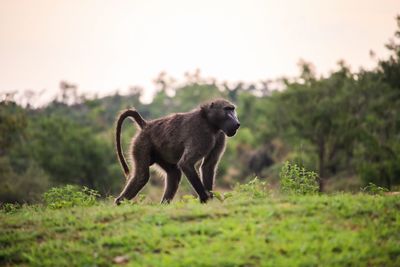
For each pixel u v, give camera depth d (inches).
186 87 5880.9
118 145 732.7
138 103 5738.2
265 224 502.9
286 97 2714.1
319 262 441.4
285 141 2851.9
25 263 487.8
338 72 2662.4
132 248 482.0
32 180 2174.0
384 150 2105.1
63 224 544.1
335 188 2119.8
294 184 641.0
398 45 2298.2
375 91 2400.3
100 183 2760.8
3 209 687.1
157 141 699.4
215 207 551.2
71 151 2824.8
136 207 573.9
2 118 2509.8
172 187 717.3
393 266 442.0
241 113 4188.0
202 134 674.2
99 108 4446.4
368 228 489.4
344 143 2375.7
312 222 499.8
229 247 467.2
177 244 482.3
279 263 440.1
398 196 561.6
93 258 472.4
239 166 3348.9
